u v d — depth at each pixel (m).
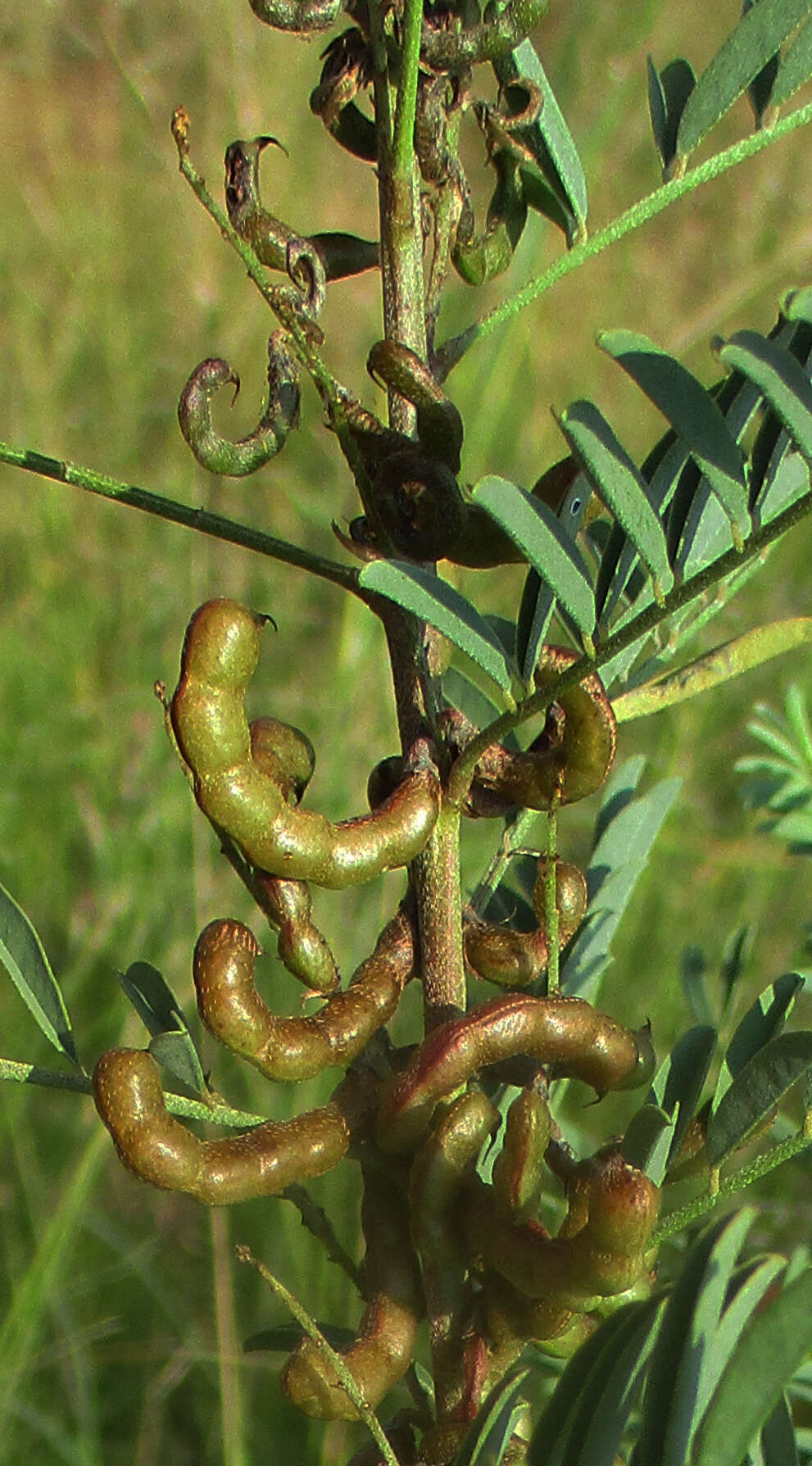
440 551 0.26
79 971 0.56
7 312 0.76
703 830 0.58
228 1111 0.26
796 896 0.57
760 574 0.62
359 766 0.60
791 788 0.34
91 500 0.71
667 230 0.80
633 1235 0.24
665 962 0.56
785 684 0.60
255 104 0.80
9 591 0.67
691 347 0.68
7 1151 0.51
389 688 0.60
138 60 0.83
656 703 0.28
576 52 0.75
